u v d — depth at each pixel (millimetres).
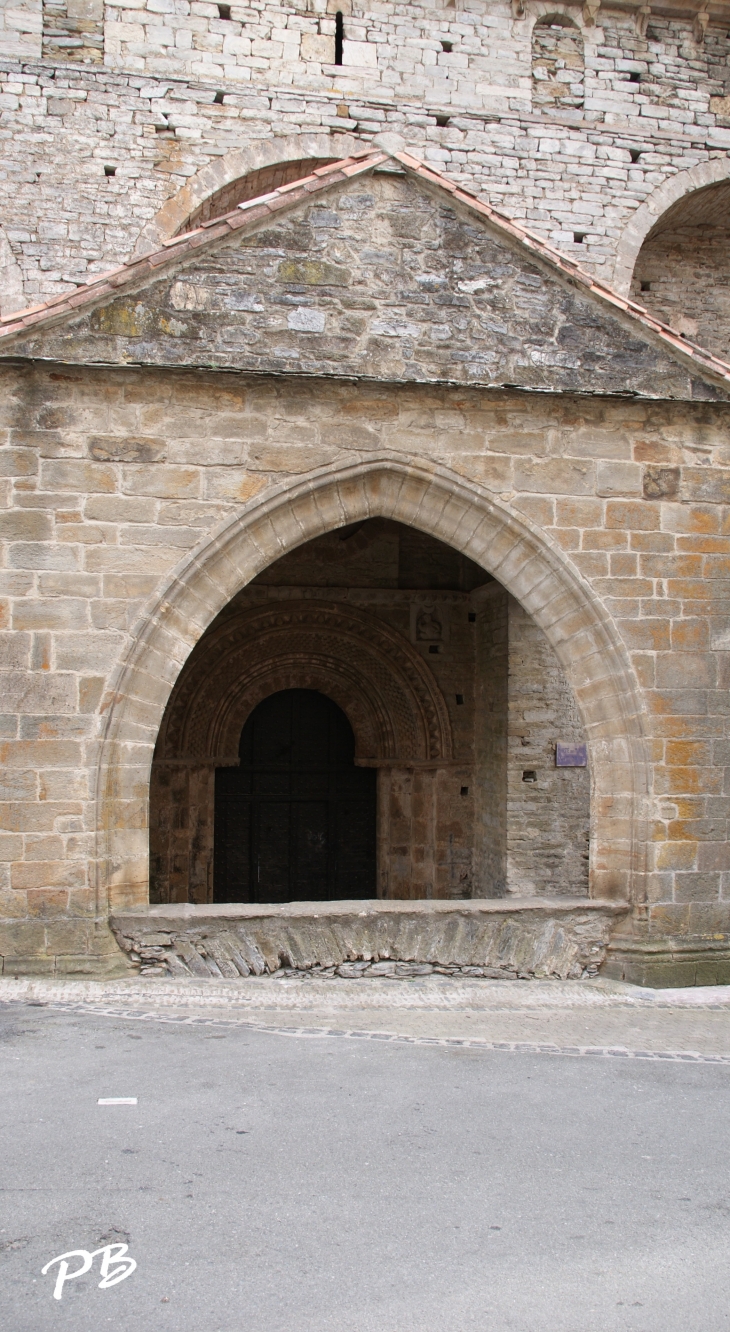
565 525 8344
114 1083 5715
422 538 13391
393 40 12422
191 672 12391
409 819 13234
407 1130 5262
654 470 8500
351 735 13719
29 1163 4730
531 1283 3861
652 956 8273
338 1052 6426
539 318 8148
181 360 7539
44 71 11531
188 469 7773
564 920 8430
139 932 7707
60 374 7609
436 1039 6781
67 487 7613
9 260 11344
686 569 8531
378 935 8180
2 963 7469
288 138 12023
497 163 12602
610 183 12891
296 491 7898
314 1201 4461
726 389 8445
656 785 8414
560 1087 5957
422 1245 4117
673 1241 4207
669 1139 5246
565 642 8508
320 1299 3715
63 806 7547
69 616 7598
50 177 11492
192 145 11828
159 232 11664
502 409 8250
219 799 13320
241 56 12008
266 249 7746
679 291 13977
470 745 13391
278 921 8016
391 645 13070
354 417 8008
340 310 7832
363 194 7934
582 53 12969
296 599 12766
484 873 12875
